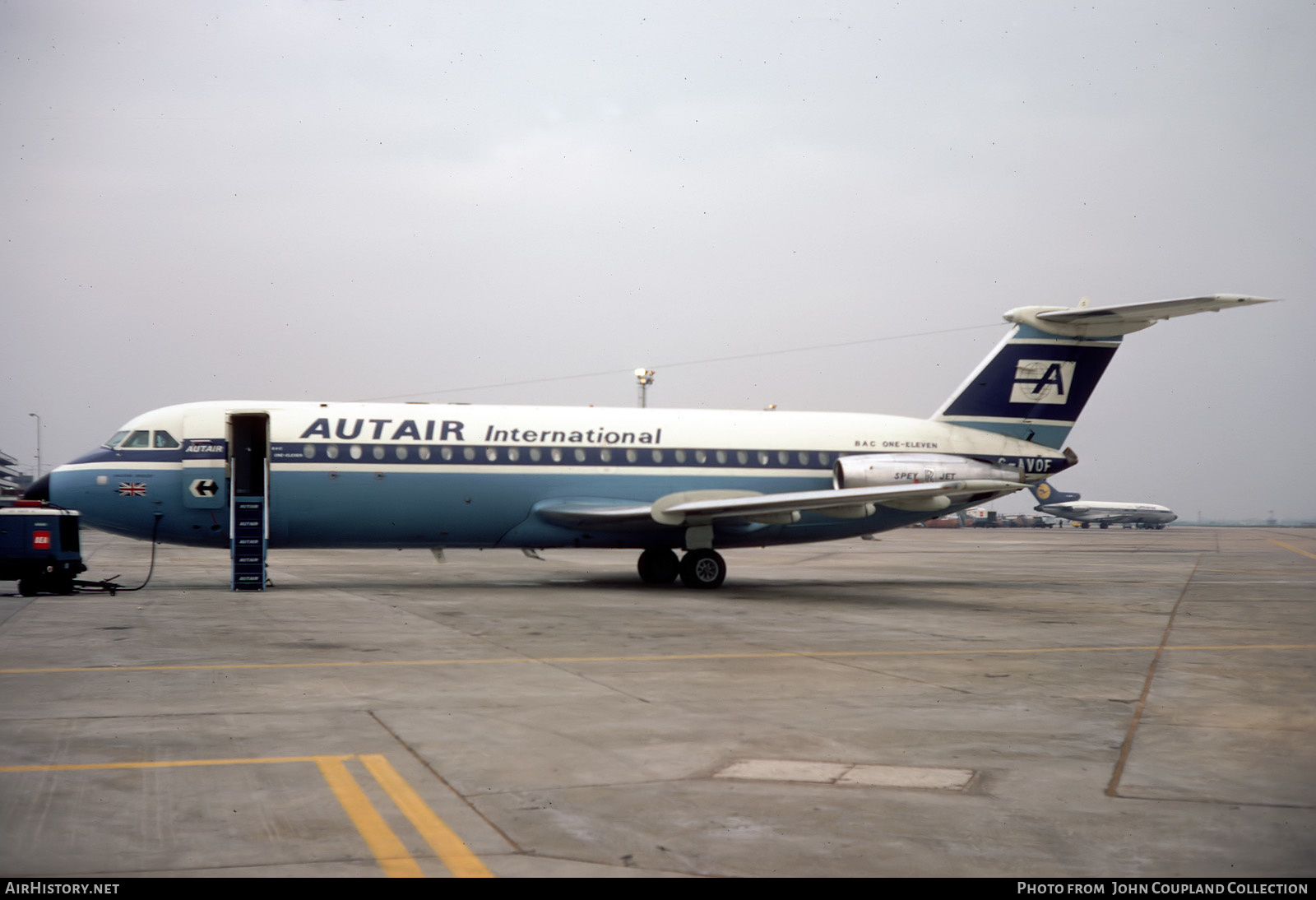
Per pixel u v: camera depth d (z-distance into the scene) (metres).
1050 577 32.81
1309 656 15.00
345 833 6.48
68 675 11.81
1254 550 59.53
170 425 23.47
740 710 10.40
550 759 8.32
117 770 7.82
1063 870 6.03
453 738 8.99
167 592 22.50
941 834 6.62
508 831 6.56
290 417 23.69
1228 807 7.32
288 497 23.28
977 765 8.38
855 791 7.55
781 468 26.12
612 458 25.12
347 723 9.52
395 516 23.83
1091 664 14.01
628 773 7.94
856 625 17.97
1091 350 27.69
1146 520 124.06
